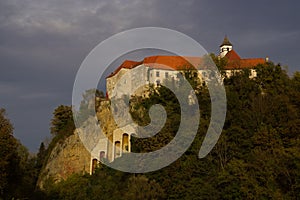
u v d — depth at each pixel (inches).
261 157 2492.6
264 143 2810.0
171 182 2817.4
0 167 2832.2
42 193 3661.4
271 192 2220.7
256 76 4050.2
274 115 3193.9
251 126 3159.5
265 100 3336.6
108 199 2856.8
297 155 2273.6
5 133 2952.8
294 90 3430.1
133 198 2615.7
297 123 2819.9
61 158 4320.9
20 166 3540.8
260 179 2380.7
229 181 2484.0
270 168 2362.2
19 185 3341.5
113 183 3046.3
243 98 3639.3
